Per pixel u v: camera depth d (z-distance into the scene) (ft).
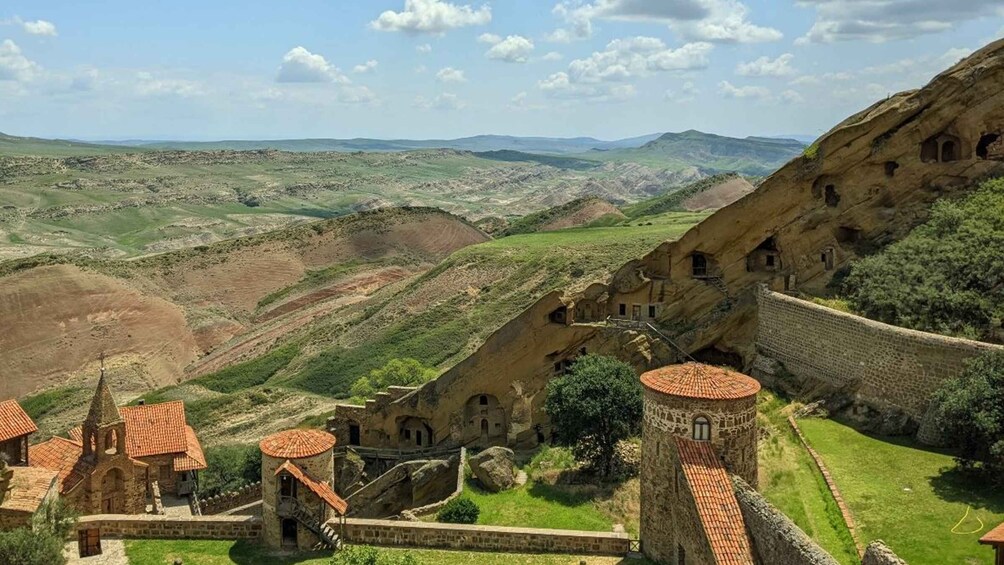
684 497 104.99
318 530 131.54
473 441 217.77
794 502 118.52
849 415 146.30
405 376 307.58
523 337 208.85
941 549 98.02
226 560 127.13
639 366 195.00
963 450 116.78
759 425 151.12
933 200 180.55
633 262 208.03
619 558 119.96
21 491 126.62
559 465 178.29
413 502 198.18
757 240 191.72
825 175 185.98
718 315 188.55
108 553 129.49
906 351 138.21
